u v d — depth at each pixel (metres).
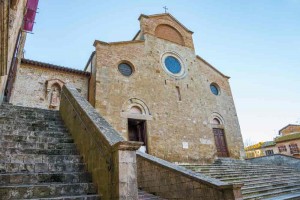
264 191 10.16
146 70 18.66
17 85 14.36
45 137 6.49
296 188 11.79
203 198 7.06
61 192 4.31
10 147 5.55
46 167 5.08
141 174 9.80
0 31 4.76
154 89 18.31
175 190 8.05
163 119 17.59
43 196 4.09
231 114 22.86
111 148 4.49
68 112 8.20
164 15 22.83
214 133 20.81
